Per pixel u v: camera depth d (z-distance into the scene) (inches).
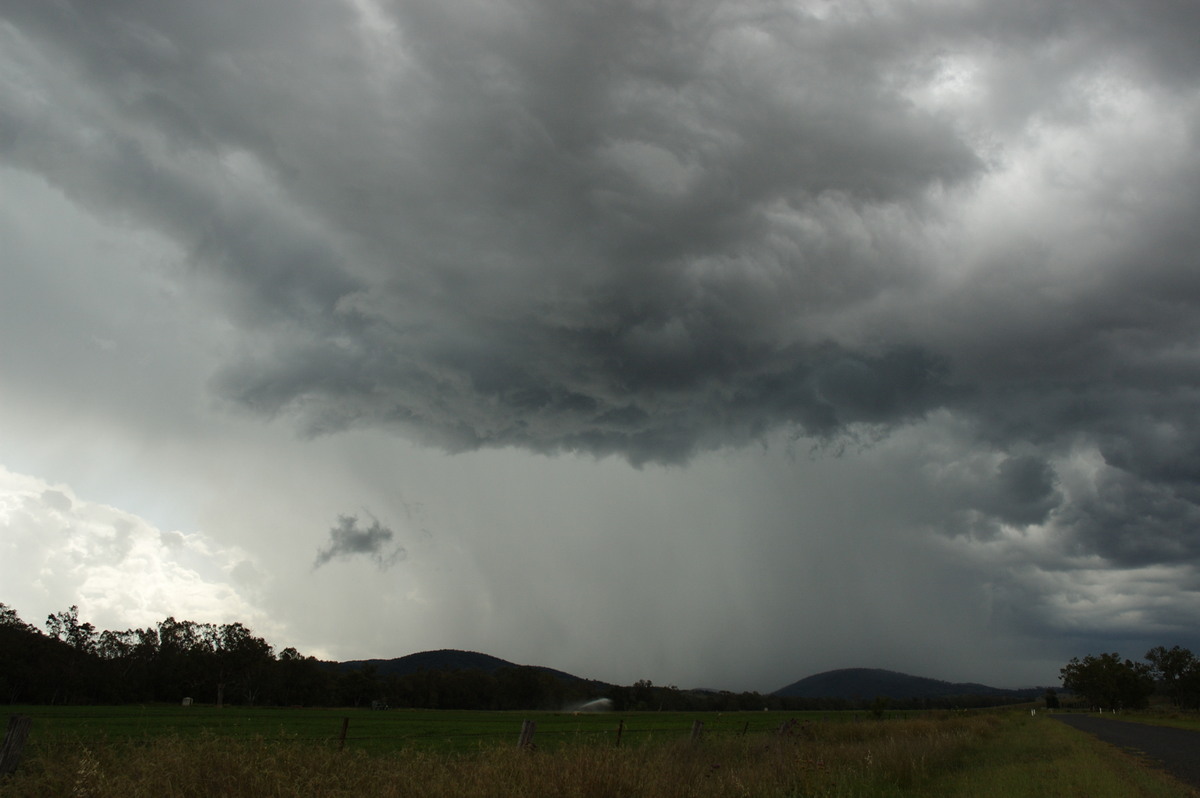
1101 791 597.6
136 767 402.6
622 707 5935.0
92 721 1813.5
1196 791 636.7
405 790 408.8
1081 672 5605.3
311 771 418.3
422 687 5920.3
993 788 607.2
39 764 391.2
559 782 434.3
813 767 579.8
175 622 5211.6
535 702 6348.4
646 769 482.6
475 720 3080.7
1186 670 5157.5
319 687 5536.4
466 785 417.7
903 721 1510.8
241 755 424.8
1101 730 1872.5
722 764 588.7
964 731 1336.1
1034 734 1600.6
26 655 4109.3
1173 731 1850.4
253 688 5290.4
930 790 602.9
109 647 4790.8
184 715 2748.5
